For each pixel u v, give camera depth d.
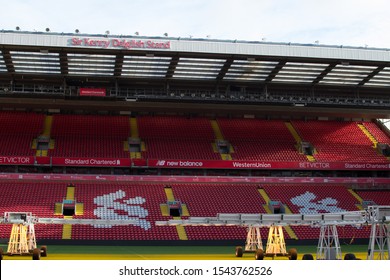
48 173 60.84
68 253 43.72
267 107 71.62
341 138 72.62
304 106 66.69
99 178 61.09
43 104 68.31
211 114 73.50
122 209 56.38
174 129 70.00
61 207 55.50
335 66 59.75
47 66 58.06
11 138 64.00
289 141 70.62
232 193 61.94
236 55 55.25
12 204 54.88
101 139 66.06
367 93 69.75
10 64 57.53
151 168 63.91
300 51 55.66
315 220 36.03
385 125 76.94
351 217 33.97
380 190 67.00
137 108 70.75
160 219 55.41
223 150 67.81
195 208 58.03
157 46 53.12
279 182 65.00
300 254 44.72
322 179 66.00
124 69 59.28
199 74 61.38
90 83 63.25
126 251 46.31
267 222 39.72
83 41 51.97
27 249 40.75
